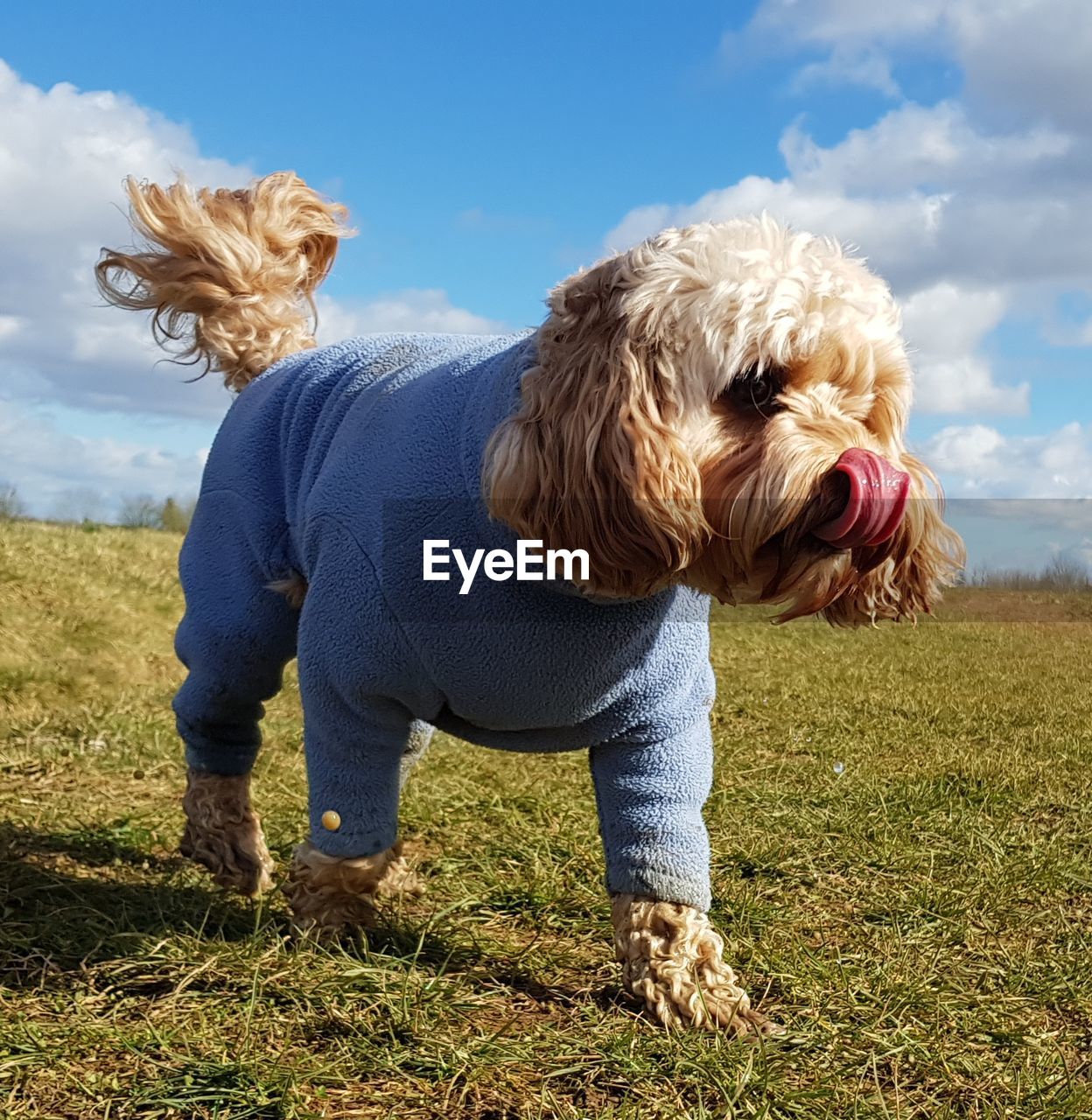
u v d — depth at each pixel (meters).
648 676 0.67
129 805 1.08
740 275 0.58
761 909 0.85
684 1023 0.65
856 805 1.17
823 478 0.56
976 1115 0.58
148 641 1.92
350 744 0.72
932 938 0.82
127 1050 0.58
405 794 1.15
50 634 1.79
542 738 0.71
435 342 0.82
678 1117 0.55
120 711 1.42
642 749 0.69
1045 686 2.00
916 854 1.01
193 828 0.90
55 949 0.71
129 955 0.69
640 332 0.59
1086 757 1.46
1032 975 0.76
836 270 0.61
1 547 2.24
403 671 0.68
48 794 1.09
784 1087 0.58
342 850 0.73
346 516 0.69
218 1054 0.58
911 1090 0.60
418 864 0.96
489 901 0.86
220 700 0.88
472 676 0.66
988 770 1.36
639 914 0.68
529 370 0.63
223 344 1.02
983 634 2.58
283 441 0.85
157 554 2.69
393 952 0.73
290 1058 0.58
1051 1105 0.58
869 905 0.89
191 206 1.03
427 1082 0.57
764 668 2.20
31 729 1.32
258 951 0.69
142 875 0.90
